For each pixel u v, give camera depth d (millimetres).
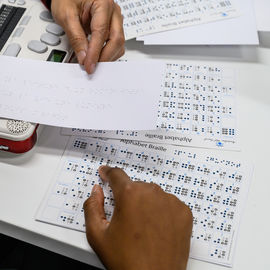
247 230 535
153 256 472
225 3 754
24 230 546
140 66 583
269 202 557
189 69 702
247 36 710
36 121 563
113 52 626
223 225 538
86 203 541
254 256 518
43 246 548
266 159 596
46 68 597
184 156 599
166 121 635
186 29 728
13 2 705
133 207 498
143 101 561
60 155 605
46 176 585
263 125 631
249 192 565
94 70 590
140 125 547
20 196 567
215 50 729
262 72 698
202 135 619
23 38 654
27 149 598
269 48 731
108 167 570
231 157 598
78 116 562
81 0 639
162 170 586
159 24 736
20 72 597
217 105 655
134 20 745
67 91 580
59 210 553
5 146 590
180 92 671
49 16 682
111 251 484
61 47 652
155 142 613
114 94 570
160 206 504
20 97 579
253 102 658
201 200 558
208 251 519
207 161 593
